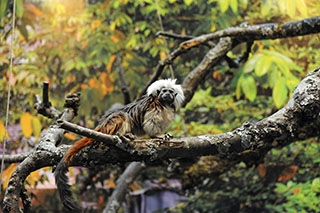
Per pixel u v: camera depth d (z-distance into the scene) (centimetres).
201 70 550
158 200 803
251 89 636
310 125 505
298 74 621
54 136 363
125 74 730
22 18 713
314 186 644
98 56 743
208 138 335
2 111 681
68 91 755
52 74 749
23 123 676
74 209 303
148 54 727
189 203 753
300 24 470
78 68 751
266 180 699
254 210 702
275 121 340
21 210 330
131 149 316
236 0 620
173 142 326
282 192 659
